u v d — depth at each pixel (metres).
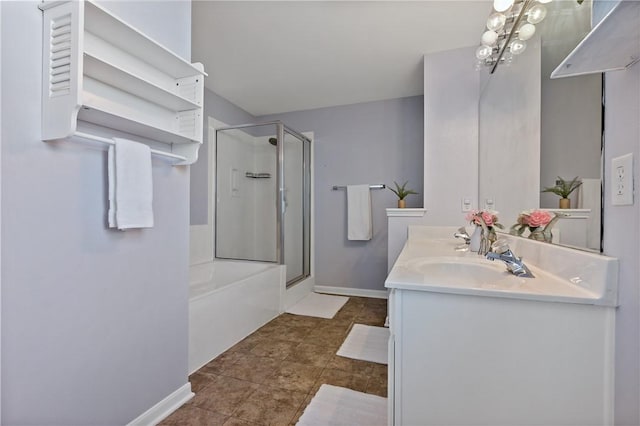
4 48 0.87
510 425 0.84
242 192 3.63
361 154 3.53
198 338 1.84
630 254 0.71
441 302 0.90
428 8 1.88
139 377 1.29
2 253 0.86
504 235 1.65
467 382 0.88
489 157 2.10
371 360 1.94
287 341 2.23
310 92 3.21
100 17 1.02
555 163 1.16
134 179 1.16
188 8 1.54
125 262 1.23
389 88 3.12
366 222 3.42
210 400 1.52
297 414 1.41
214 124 3.22
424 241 2.17
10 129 0.88
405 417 0.93
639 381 0.68
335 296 3.50
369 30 2.12
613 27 0.55
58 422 1.00
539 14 1.28
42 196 0.96
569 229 1.03
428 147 2.47
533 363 0.82
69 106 0.91
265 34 2.16
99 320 1.13
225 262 3.14
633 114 0.70
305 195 3.70
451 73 2.41
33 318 0.93
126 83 1.18
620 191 0.74
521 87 1.55
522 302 0.83
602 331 0.77
